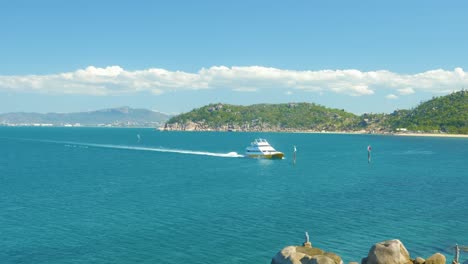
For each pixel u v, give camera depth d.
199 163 140.12
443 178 102.00
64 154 179.25
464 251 44.88
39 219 58.22
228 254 43.81
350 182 95.19
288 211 63.25
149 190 83.31
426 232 51.72
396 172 115.38
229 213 61.88
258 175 108.38
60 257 43.00
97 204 68.62
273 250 45.09
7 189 84.25
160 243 47.41
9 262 41.69
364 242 47.78
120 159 155.12
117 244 47.03
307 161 149.75
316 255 33.94
